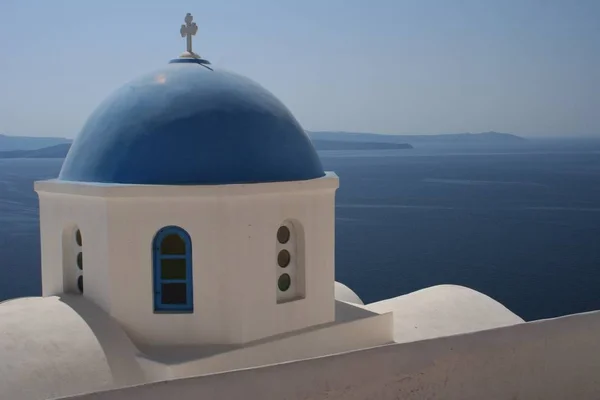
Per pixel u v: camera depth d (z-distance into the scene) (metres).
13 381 6.83
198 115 8.41
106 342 7.61
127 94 8.82
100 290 8.12
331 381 6.40
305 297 8.80
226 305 8.13
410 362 6.85
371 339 9.32
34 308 7.84
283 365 6.21
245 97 8.75
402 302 11.13
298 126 9.24
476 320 10.60
